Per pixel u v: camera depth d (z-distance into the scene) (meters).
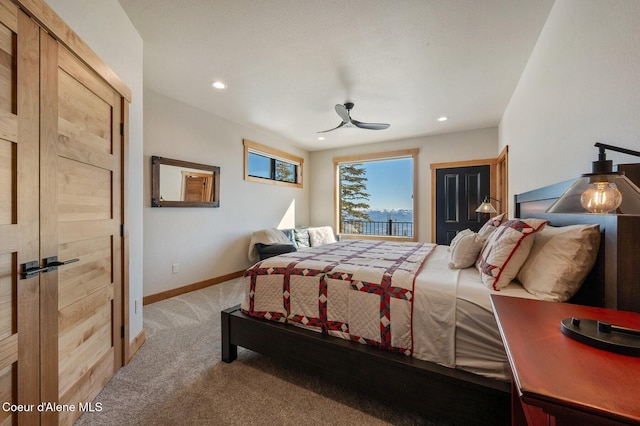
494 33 2.12
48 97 1.20
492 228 2.26
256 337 1.86
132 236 2.05
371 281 1.60
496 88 3.07
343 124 3.48
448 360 1.34
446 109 3.70
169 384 1.69
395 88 3.06
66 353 1.32
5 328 1.01
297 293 1.81
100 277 1.60
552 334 0.77
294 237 4.97
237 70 2.69
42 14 1.15
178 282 3.47
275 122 4.30
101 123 1.60
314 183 6.19
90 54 1.47
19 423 1.06
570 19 1.61
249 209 4.60
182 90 3.15
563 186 1.64
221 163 4.07
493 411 1.19
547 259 1.30
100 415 1.43
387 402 1.55
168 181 3.33
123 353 1.86
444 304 1.37
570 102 1.62
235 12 1.91
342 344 1.57
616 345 0.66
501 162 4.24
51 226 1.22
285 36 2.16
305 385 1.70
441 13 1.90
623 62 1.12
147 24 2.03
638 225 0.95
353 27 2.05
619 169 1.04
